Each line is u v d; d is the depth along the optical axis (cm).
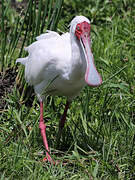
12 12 1523
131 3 1582
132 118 1027
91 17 1520
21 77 1101
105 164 845
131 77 1177
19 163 834
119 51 1291
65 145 968
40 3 1065
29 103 1119
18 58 1064
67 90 926
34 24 1093
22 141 900
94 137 945
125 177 854
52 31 991
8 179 790
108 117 1025
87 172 827
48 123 1034
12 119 1016
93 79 823
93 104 1080
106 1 1584
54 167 849
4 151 882
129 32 1370
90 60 831
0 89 1121
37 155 903
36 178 805
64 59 890
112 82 1135
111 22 1438
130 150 900
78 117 1015
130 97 1097
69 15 1511
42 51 929
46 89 945
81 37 842
